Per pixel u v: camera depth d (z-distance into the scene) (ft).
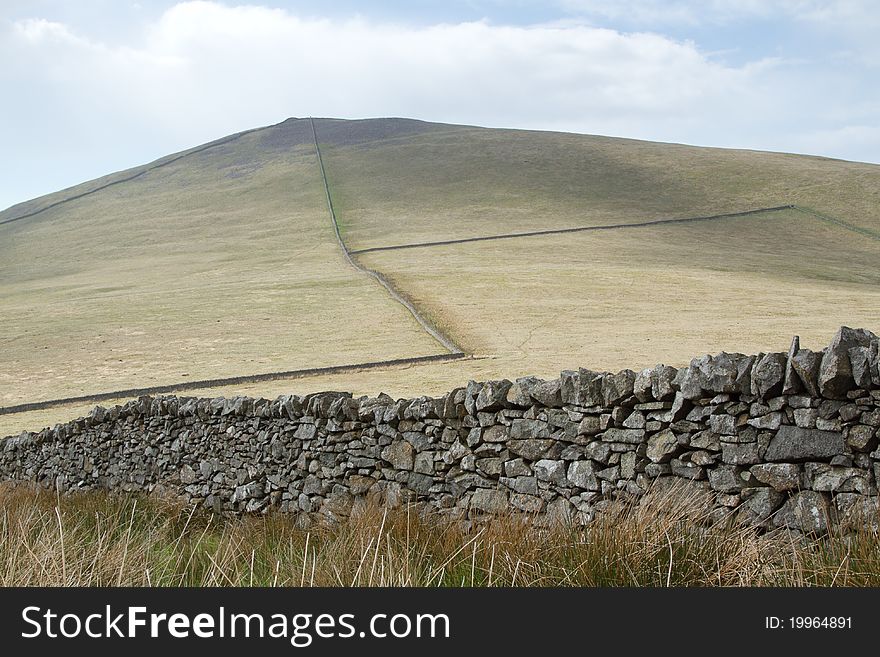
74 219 453.99
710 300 190.70
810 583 14.02
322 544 21.34
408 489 27.61
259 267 277.64
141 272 296.51
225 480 36.68
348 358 143.13
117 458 44.70
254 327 180.45
